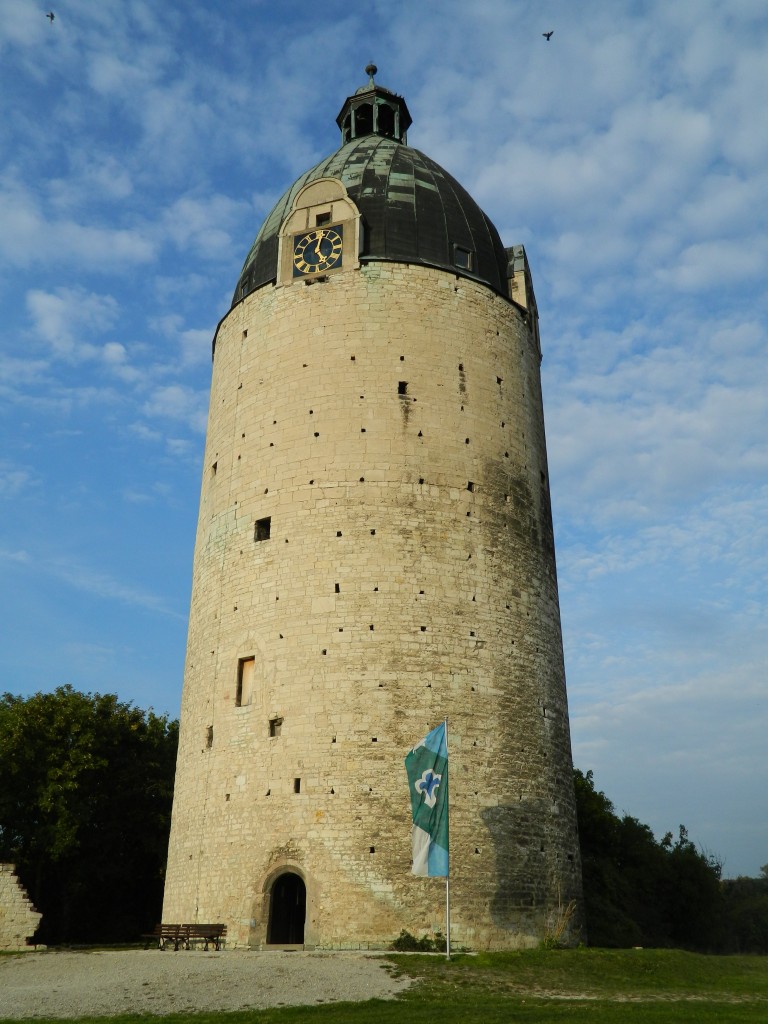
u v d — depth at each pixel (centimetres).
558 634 3600
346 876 2797
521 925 2905
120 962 2456
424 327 3544
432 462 3353
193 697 3412
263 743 3048
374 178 3906
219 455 3703
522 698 3234
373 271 3588
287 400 3488
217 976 2139
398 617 3108
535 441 3781
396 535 3216
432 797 2641
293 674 3083
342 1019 1714
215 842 3045
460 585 3231
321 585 3166
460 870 2853
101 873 4734
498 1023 1667
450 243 3809
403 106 4778
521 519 3522
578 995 2080
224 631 3331
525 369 3850
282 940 2895
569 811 3306
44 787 4284
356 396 3403
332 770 2920
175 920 3123
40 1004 1917
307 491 3306
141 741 5009
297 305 3625
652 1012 1802
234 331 3869
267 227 4141
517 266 4056
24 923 3544
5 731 4391
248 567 3338
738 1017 1758
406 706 3002
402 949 2689
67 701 4597
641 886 5481
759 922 7600
